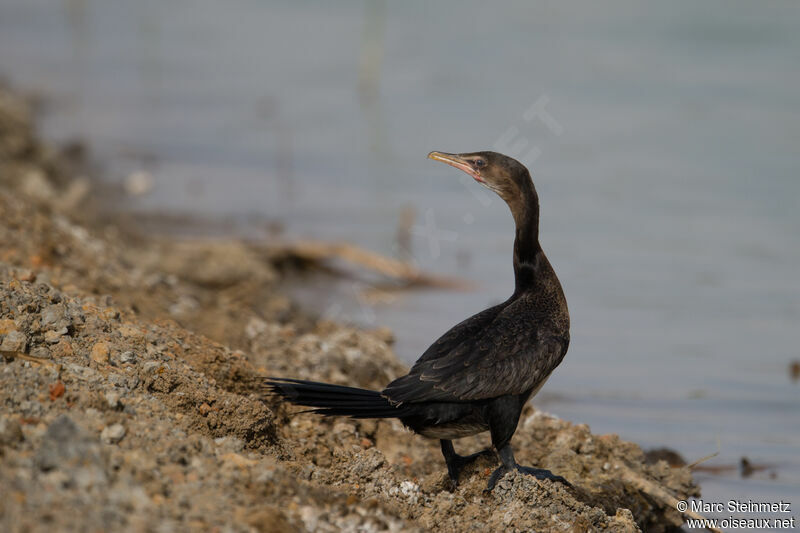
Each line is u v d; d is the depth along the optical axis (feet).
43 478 19.92
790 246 55.21
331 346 36.88
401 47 94.63
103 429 22.39
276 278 49.83
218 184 63.82
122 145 71.15
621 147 70.69
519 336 26.86
